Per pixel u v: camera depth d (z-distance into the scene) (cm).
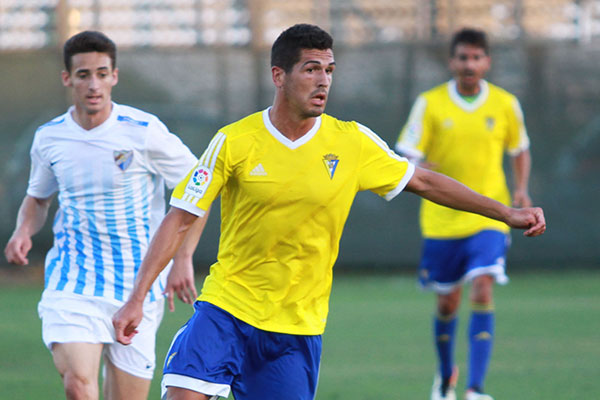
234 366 1441
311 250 1440
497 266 2478
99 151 1716
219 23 4603
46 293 1706
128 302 1398
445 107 2666
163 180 1827
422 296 4097
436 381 2366
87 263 1711
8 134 4519
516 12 4572
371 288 4359
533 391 2333
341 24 4622
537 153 4541
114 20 4603
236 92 4575
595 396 2269
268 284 1443
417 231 4594
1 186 4516
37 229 1845
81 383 1627
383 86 4566
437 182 1466
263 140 1423
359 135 1449
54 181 1800
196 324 1448
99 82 1703
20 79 4534
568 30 4534
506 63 4553
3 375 2527
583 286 4297
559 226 4572
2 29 4553
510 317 3522
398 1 4600
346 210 1452
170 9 4591
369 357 2800
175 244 1423
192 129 4569
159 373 2584
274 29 4616
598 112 4516
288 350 1455
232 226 1455
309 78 1383
